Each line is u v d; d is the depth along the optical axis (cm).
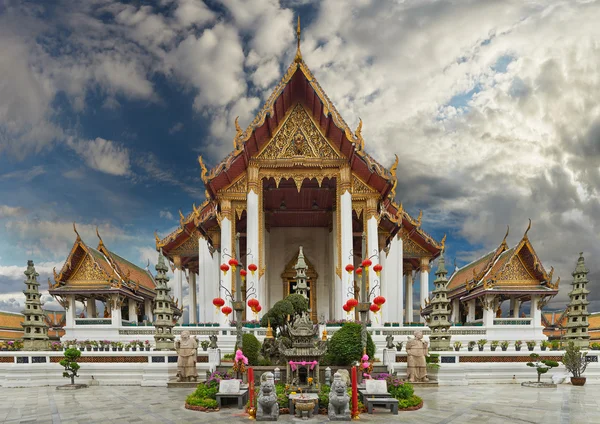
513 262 3303
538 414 1310
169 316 2333
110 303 3238
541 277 3272
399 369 2067
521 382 2108
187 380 1984
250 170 3189
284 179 3419
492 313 3253
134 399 1628
